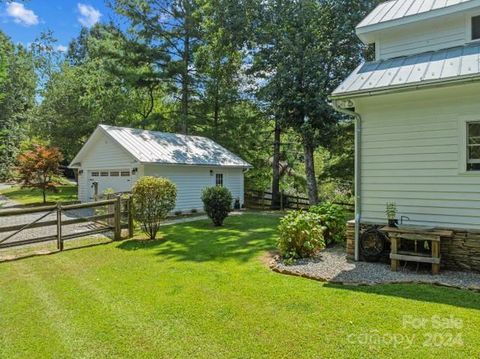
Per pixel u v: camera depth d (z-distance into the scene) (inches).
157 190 340.8
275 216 550.9
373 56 554.3
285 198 730.2
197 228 418.9
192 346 129.0
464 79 197.6
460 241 219.1
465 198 219.1
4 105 878.4
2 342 135.0
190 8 748.6
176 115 842.8
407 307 157.4
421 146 233.6
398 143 241.9
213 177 621.3
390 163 245.0
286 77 545.3
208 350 125.7
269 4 601.3
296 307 161.3
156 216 342.3
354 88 237.0
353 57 553.6
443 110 225.9
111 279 214.1
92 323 150.6
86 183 668.1
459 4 257.3
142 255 279.3
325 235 302.0
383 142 247.6
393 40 291.6
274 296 176.7
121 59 761.6
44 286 203.3
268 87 579.5
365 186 255.1
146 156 520.4
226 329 141.5
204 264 246.7
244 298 175.2
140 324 148.5
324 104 523.5
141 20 752.3
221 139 795.4
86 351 127.3
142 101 891.4
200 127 841.5
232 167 645.3
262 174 828.6
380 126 248.8
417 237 215.0
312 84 537.6
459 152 220.8
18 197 825.5
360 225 255.6
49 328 146.6
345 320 145.7
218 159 626.8
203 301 172.6
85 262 259.1
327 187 759.7
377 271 219.0
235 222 473.1
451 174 223.6
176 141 633.0
